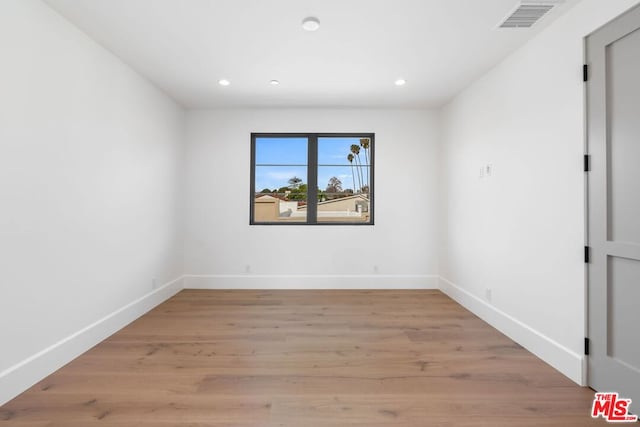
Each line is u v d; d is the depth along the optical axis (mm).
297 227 4516
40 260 2109
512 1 2119
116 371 2197
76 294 2436
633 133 1755
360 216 5691
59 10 2221
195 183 4496
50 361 2160
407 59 2986
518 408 1806
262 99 4098
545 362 2361
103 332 2732
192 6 2195
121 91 3006
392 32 2527
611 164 1890
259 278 4496
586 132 2055
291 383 2055
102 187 2740
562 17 2238
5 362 1863
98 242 2691
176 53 2877
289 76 3381
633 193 1757
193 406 1807
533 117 2543
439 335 2873
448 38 2604
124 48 2775
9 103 1893
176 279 4254
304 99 4098
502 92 2979
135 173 3252
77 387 1996
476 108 3455
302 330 2980
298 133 4504
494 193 3104
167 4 2170
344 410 1778
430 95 3949
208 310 3557
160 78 3434
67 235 2344
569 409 1799
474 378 2129
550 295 2352
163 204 3863
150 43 2695
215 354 2469
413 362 2352
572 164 2150
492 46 2723
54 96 2221
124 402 1841
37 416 1711
